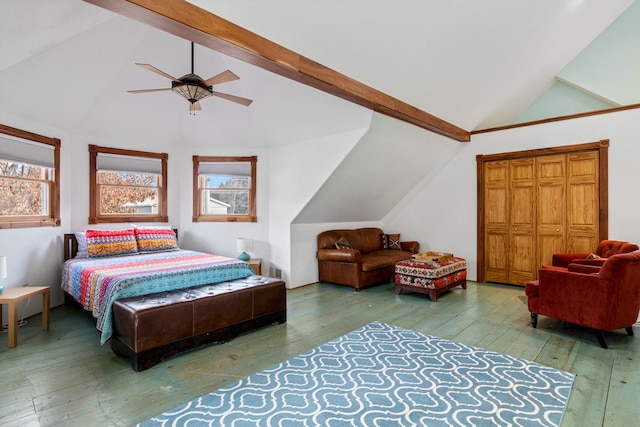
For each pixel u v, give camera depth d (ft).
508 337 10.51
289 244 17.16
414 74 11.66
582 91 16.80
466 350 9.50
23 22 7.45
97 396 7.20
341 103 13.34
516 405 6.82
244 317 10.70
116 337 9.08
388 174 17.78
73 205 14.71
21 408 6.75
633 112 14.01
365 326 11.51
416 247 20.02
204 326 9.62
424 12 9.29
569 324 11.73
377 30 9.23
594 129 14.90
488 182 18.19
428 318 12.37
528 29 12.01
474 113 16.29
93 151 15.25
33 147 12.65
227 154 18.24
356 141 14.16
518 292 16.20
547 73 16.02
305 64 9.21
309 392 7.33
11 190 12.12
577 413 6.59
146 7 6.06
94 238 13.83
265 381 7.81
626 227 14.15
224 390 7.42
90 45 11.63
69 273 12.59
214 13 7.10
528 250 16.97
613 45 15.71
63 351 9.45
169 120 16.81
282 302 11.85
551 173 16.19
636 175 13.93
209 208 18.66
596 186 14.93
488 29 11.03
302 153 16.46
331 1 7.89
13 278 11.81
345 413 6.57
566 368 8.45
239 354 9.31
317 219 18.24
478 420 6.34
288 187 17.13
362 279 16.63
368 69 10.60
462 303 14.35
